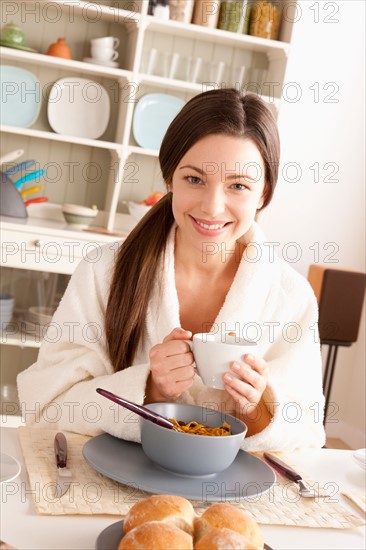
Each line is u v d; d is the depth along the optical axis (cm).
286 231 374
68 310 139
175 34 340
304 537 92
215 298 145
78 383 130
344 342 335
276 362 139
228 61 350
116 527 81
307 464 121
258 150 124
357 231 381
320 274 333
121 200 349
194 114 122
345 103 370
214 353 108
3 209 304
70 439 117
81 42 332
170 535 72
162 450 100
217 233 126
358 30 366
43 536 83
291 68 362
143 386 119
